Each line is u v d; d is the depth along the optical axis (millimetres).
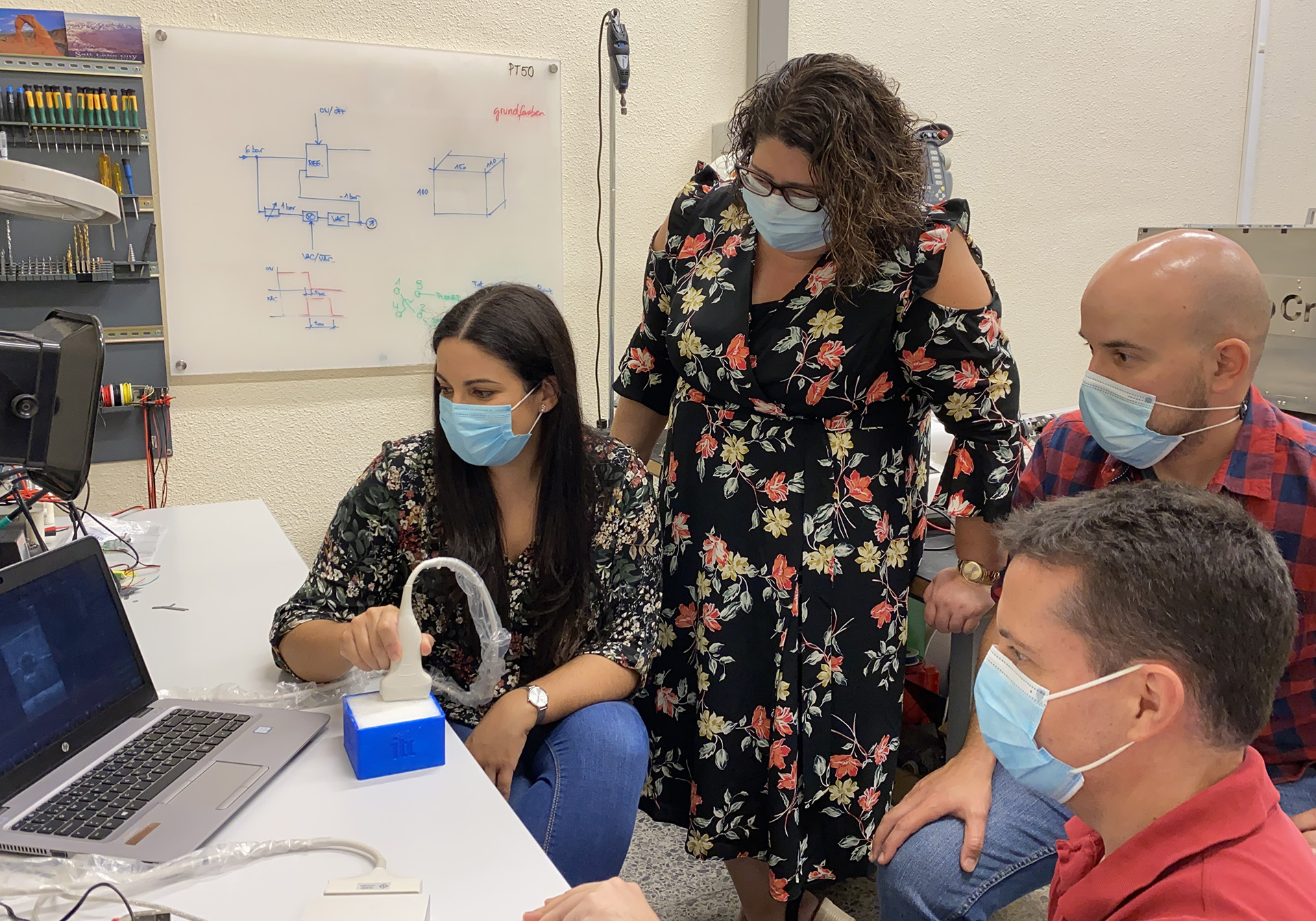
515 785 1354
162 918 792
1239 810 717
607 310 2932
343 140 2529
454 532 1381
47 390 1341
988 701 866
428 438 1463
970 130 3252
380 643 1082
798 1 2932
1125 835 824
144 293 2391
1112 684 760
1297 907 662
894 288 1394
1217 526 751
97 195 1253
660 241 1657
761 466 1507
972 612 1533
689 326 1521
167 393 2439
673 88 2883
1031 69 3297
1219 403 1215
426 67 2584
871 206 1307
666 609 1618
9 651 979
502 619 1415
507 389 1313
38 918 806
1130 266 1222
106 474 2420
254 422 2568
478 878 877
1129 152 3523
